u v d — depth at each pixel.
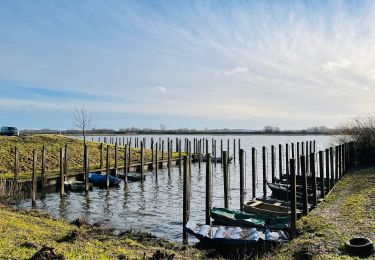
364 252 12.90
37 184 33.38
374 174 31.34
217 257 15.27
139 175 43.06
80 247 13.28
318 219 18.56
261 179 46.66
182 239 20.05
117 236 16.86
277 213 20.92
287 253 14.08
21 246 12.35
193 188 38.50
